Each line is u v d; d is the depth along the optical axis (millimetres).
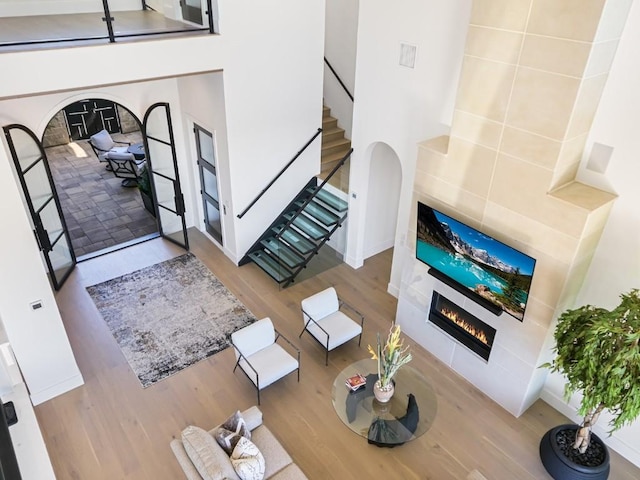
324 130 9305
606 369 3850
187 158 8594
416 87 5855
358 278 7934
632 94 4078
